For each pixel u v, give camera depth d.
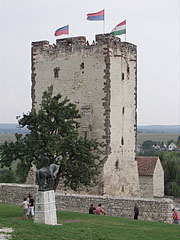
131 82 49.28
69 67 47.34
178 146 170.88
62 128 35.66
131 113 49.09
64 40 47.78
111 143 45.16
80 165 35.62
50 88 37.81
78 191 44.91
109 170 44.78
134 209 35.69
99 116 45.19
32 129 35.88
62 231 24.12
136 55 50.53
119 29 47.53
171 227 30.05
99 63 45.44
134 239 24.06
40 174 28.45
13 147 35.50
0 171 89.06
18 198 44.19
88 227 27.72
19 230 23.28
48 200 28.50
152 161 54.72
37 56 49.62
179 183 72.19
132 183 48.97
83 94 46.28
